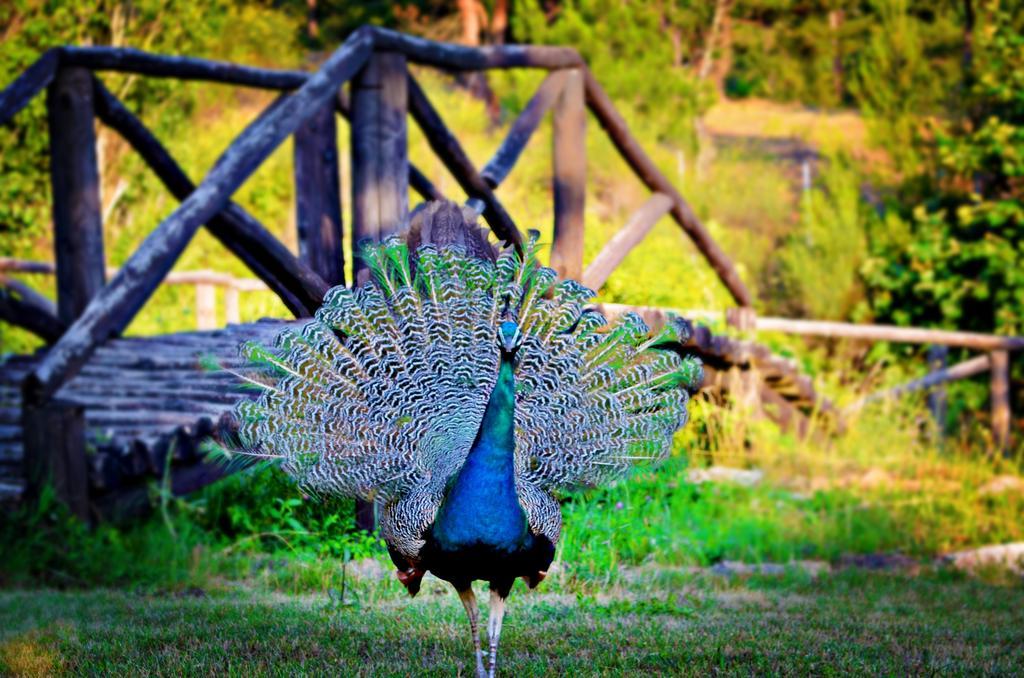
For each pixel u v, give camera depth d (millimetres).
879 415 19141
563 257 13203
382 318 7531
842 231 22094
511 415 6727
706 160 28766
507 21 36719
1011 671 7477
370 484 7219
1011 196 21219
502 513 6664
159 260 12359
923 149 22234
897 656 7824
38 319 15867
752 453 16359
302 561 10570
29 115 21859
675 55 32812
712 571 11594
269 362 7465
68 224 15672
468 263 7730
